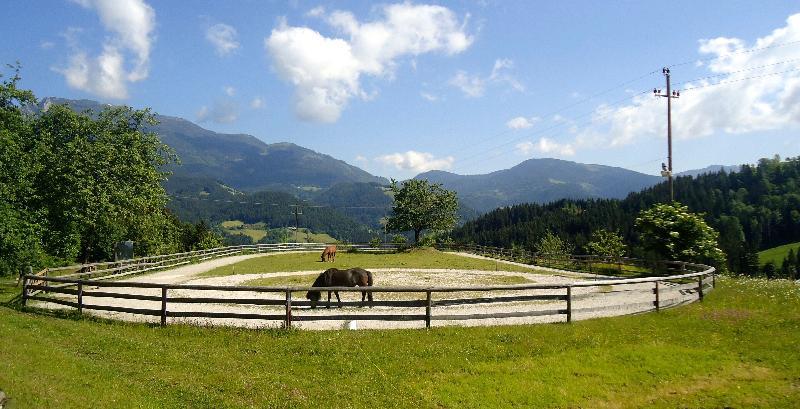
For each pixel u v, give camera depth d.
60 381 9.11
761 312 15.94
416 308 20.09
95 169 34.78
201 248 71.00
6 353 10.25
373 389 10.42
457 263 46.56
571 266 39.84
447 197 71.69
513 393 10.35
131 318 16.56
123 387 9.50
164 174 43.28
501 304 20.94
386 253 64.19
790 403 9.79
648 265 31.78
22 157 28.94
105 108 41.12
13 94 31.33
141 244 49.41
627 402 10.11
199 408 8.95
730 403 9.95
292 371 11.45
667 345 13.30
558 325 15.00
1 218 24.34
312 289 14.60
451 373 11.42
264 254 62.66
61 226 32.91
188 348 12.88
